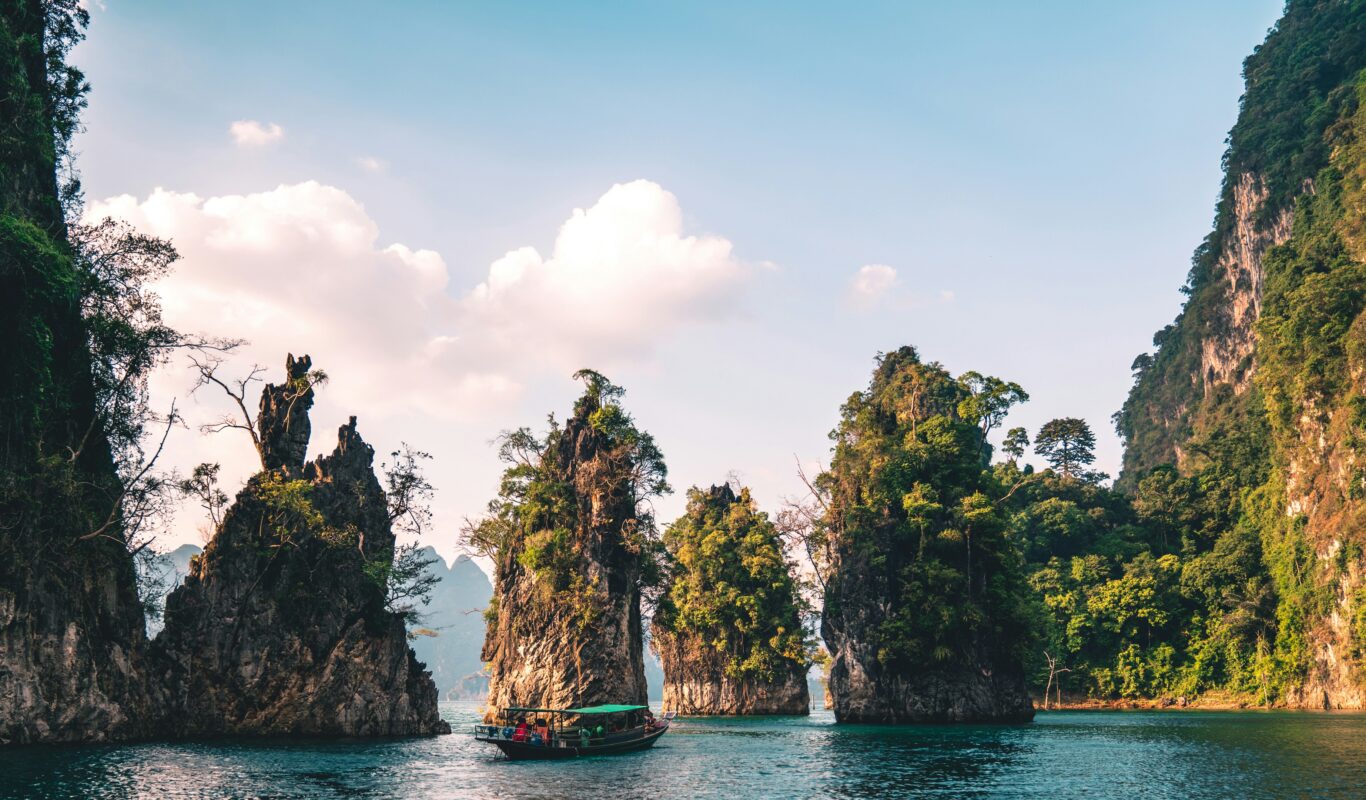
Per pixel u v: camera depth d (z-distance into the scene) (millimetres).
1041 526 160125
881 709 108938
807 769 58469
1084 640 145500
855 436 119750
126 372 76688
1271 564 133000
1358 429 115688
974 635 109750
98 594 68938
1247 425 161500
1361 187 136250
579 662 96188
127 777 49625
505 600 104812
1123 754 64062
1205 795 44625
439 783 51531
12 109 68500
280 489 83375
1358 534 113000
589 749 68062
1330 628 117688
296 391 92250
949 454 116000
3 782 46812
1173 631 144250
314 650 84375
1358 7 191250
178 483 80000
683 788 50031
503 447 105938
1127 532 160000
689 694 146375
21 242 60531
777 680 142875
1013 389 120188
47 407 69250
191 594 80312
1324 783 47469
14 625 61125
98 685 66625
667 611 123125
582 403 107812
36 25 76688
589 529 100750
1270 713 114188
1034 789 48312
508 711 70250
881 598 110750
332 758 63312
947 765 59625
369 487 95438
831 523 117062
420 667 94562
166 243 76500
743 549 143375
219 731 78625
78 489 68250
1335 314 121562
